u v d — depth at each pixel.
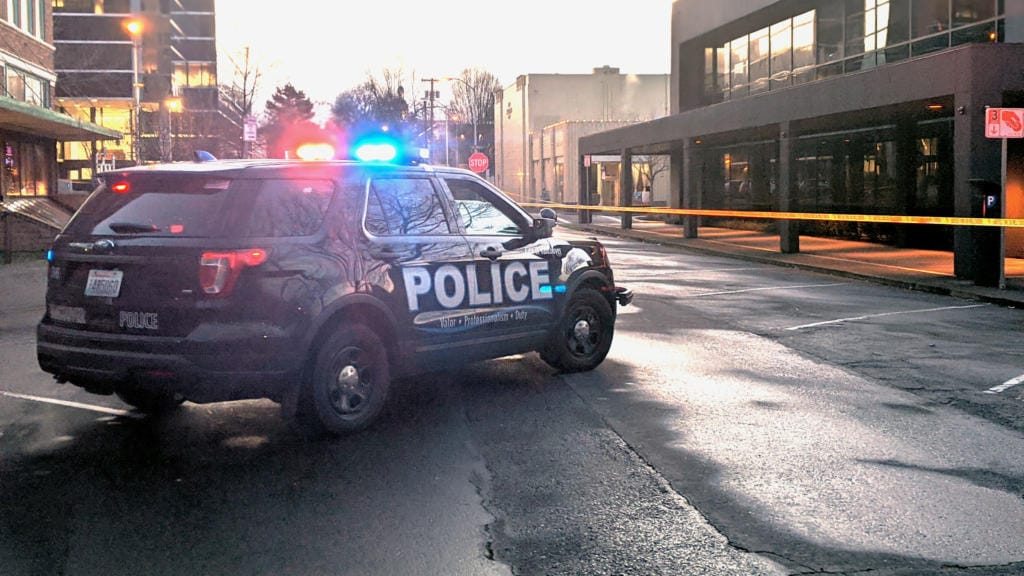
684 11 35.62
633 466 5.70
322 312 5.98
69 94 73.69
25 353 9.53
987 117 15.06
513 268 7.52
